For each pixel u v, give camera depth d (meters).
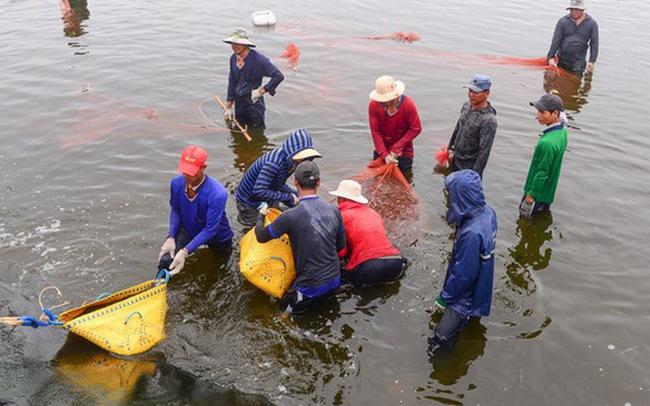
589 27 11.45
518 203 7.21
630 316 5.45
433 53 12.49
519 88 10.81
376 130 7.71
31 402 4.27
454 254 4.87
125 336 4.70
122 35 12.87
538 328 5.27
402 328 5.23
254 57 8.50
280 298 5.48
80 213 6.69
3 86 10.07
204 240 5.41
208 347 4.93
